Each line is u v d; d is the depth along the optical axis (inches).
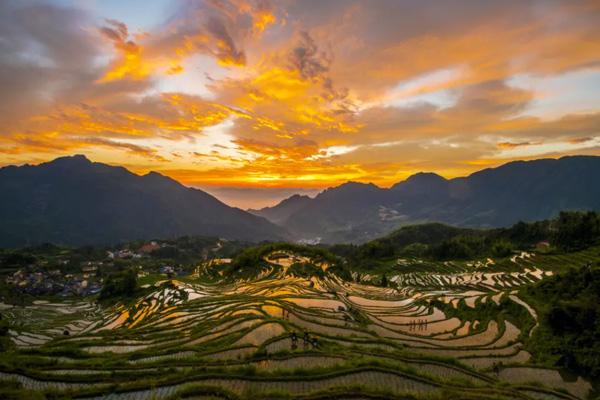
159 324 1971.0
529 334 1603.1
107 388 863.7
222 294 3053.6
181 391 810.2
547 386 1080.2
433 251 6220.5
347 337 1465.3
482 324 1918.1
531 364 1291.8
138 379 957.8
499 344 1581.0
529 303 1952.5
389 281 4279.0
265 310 1962.4
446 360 1183.6
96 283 6240.2
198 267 6702.8
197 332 1608.0
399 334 1750.7
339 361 1100.5
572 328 1445.6
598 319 1366.9
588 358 1242.0
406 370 993.5
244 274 4303.6
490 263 4254.4
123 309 3644.2
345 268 4761.3
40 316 3993.6
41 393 823.1
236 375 931.3
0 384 891.4
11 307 4355.3
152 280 5216.5
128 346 1501.0
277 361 1099.3
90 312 4153.5
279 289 2947.8
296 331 1450.5
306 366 1068.5
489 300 2192.4
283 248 5187.0
